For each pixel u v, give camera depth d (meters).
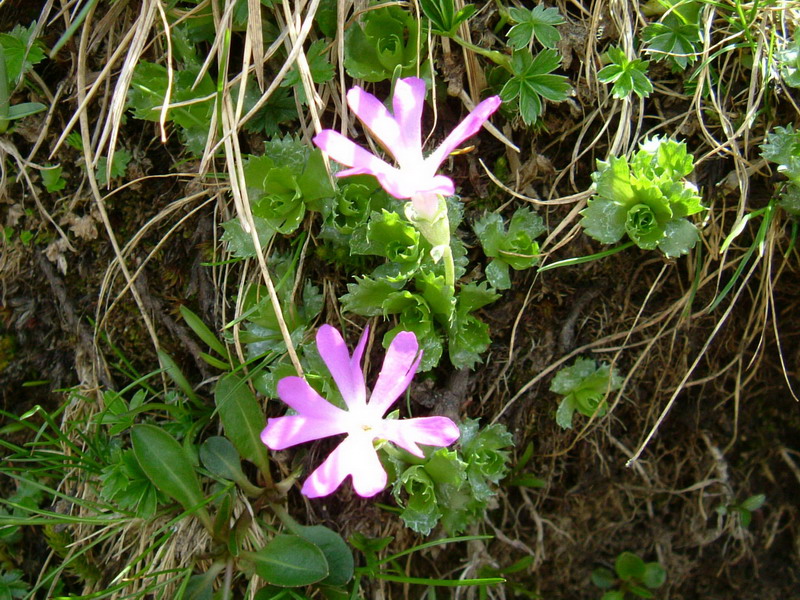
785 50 0.14
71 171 0.15
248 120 0.14
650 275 0.15
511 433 0.15
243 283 0.14
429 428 0.12
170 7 0.14
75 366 0.15
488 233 0.14
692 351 0.15
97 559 0.15
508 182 0.14
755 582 0.17
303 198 0.13
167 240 0.15
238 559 0.14
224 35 0.13
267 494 0.14
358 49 0.14
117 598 0.14
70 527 0.15
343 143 0.11
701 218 0.14
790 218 0.14
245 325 0.14
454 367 0.14
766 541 0.17
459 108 0.14
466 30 0.14
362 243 0.13
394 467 0.14
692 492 0.16
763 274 0.14
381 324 0.14
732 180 0.14
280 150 0.13
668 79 0.14
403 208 0.13
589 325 0.15
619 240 0.14
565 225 0.14
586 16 0.14
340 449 0.12
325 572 0.13
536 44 0.14
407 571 0.15
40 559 0.15
